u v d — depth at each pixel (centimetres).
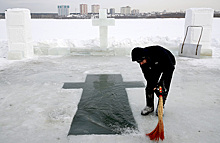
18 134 265
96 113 324
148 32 2011
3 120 302
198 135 261
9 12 753
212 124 289
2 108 343
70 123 292
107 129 275
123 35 1711
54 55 844
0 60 743
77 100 378
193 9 795
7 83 482
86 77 530
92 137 255
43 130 274
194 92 419
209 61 717
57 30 2275
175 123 291
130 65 664
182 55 800
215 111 330
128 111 331
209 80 501
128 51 845
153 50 285
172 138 254
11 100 378
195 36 812
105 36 852
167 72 278
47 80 506
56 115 317
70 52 851
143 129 275
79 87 452
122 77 529
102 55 841
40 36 1675
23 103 364
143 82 487
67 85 466
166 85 282
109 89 438
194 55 768
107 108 343
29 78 523
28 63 698
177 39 1013
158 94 281
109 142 245
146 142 246
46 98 387
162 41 972
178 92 418
